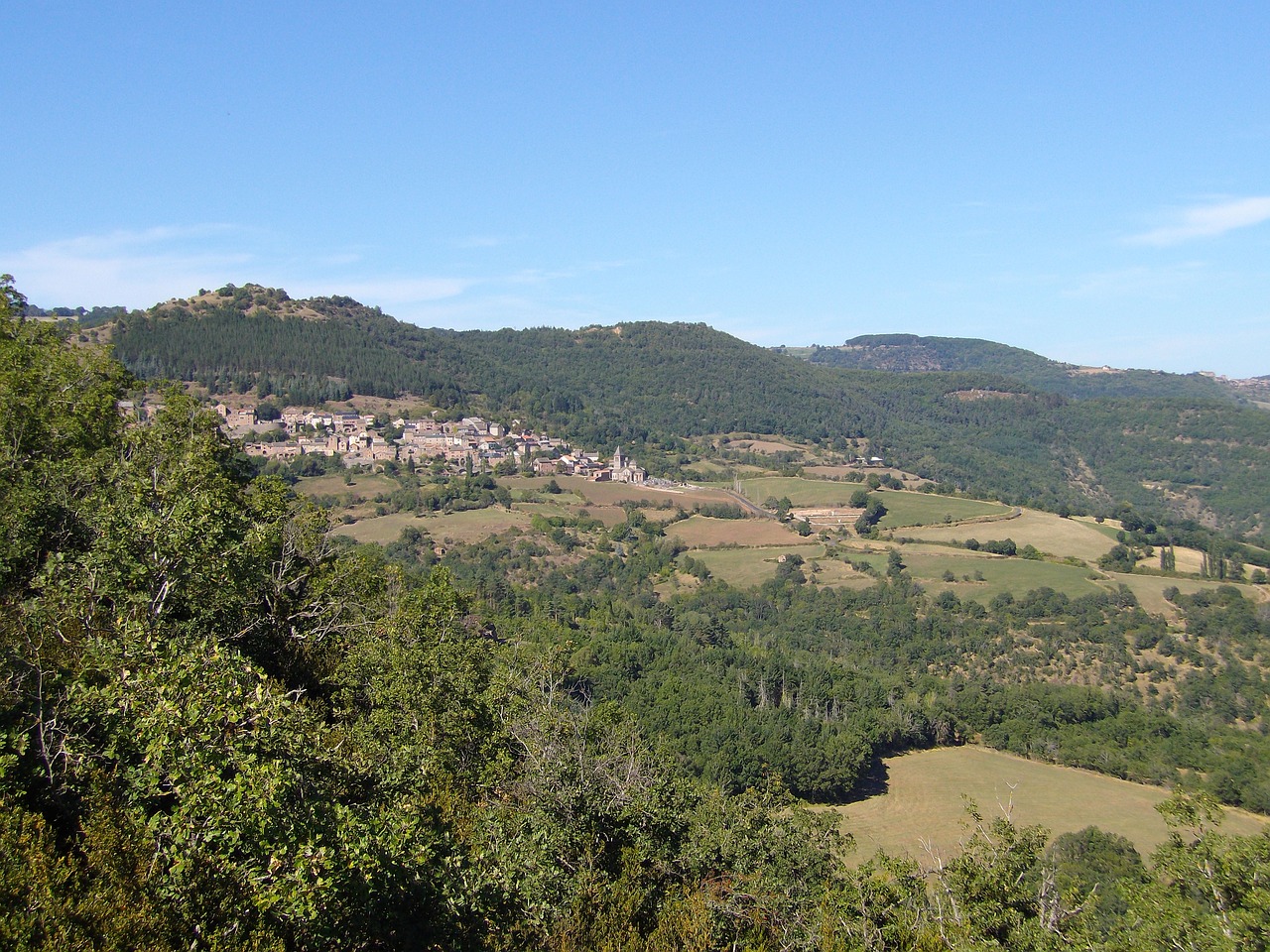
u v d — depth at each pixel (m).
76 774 10.21
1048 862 16.50
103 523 14.72
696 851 15.65
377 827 10.40
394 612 25.22
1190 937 12.95
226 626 17.12
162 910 8.34
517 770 17.55
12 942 7.46
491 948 10.91
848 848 22.03
